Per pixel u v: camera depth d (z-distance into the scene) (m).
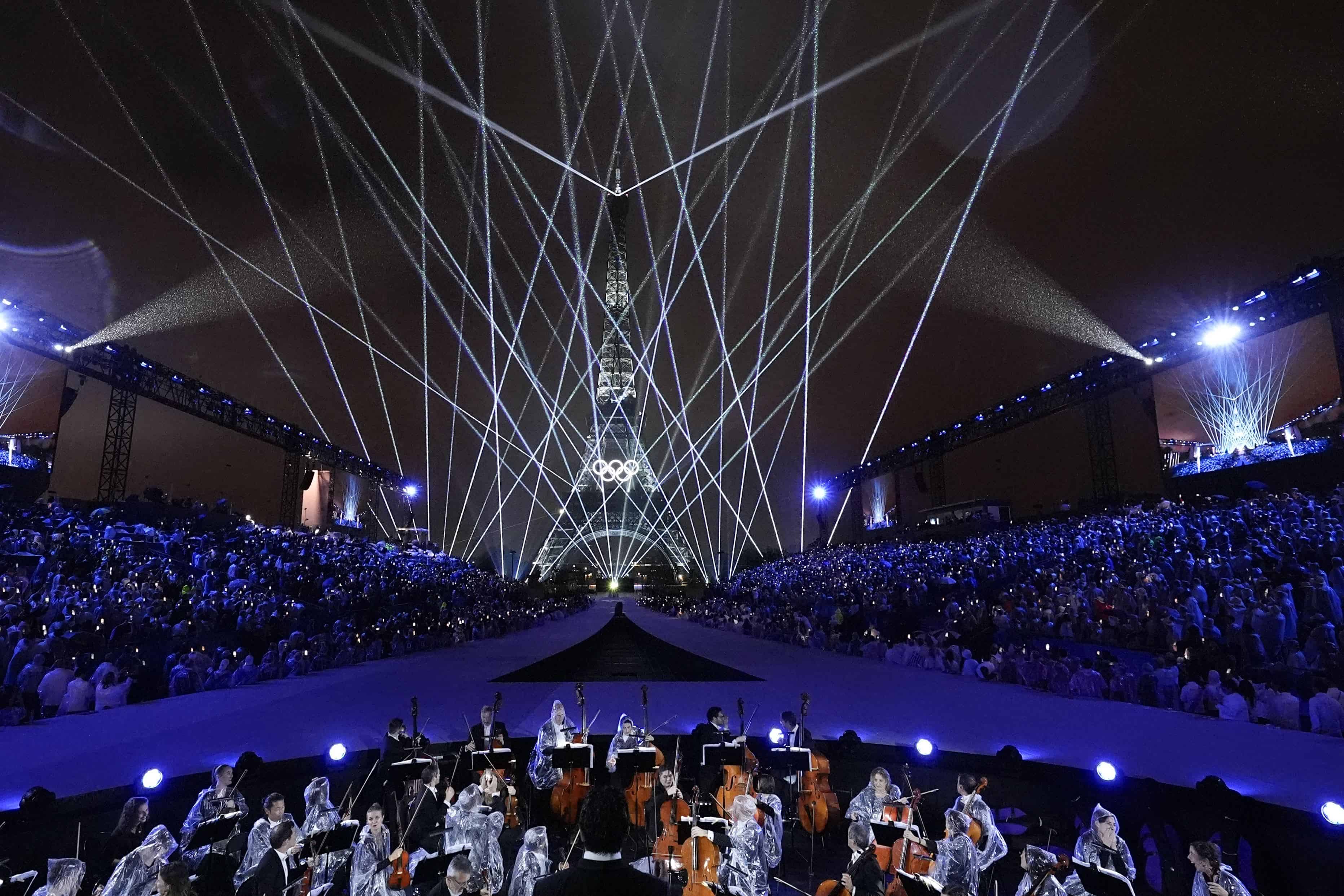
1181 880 9.68
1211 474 37.31
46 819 10.02
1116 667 17.91
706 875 8.52
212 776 11.28
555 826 12.28
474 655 29.19
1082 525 35.84
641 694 18.55
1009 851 10.90
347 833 7.91
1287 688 15.00
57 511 33.78
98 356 38.56
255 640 24.58
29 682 16.17
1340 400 32.69
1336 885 8.57
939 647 23.78
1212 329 33.19
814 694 18.28
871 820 9.23
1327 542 21.16
